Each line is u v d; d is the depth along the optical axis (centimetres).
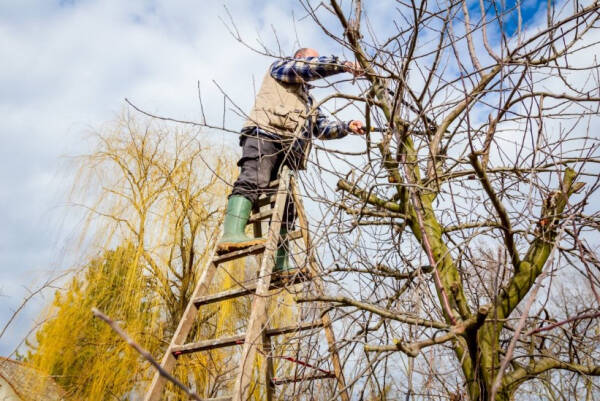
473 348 224
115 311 719
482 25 238
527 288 253
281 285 331
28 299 459
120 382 680
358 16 277
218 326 741
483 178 238
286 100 379
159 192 825
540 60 259
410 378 214
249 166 369
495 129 237
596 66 238
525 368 243
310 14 265
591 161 260
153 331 736
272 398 333
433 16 244
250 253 340
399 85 258
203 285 337
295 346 342
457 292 246
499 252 177
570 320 149
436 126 292
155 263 784
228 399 256
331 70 353
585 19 245
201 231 834
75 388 656
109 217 780
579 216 260
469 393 235
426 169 295
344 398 270
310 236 345
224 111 264
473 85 257
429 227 273
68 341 667
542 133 227
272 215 340
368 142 281
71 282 703
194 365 716
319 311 304
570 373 330
